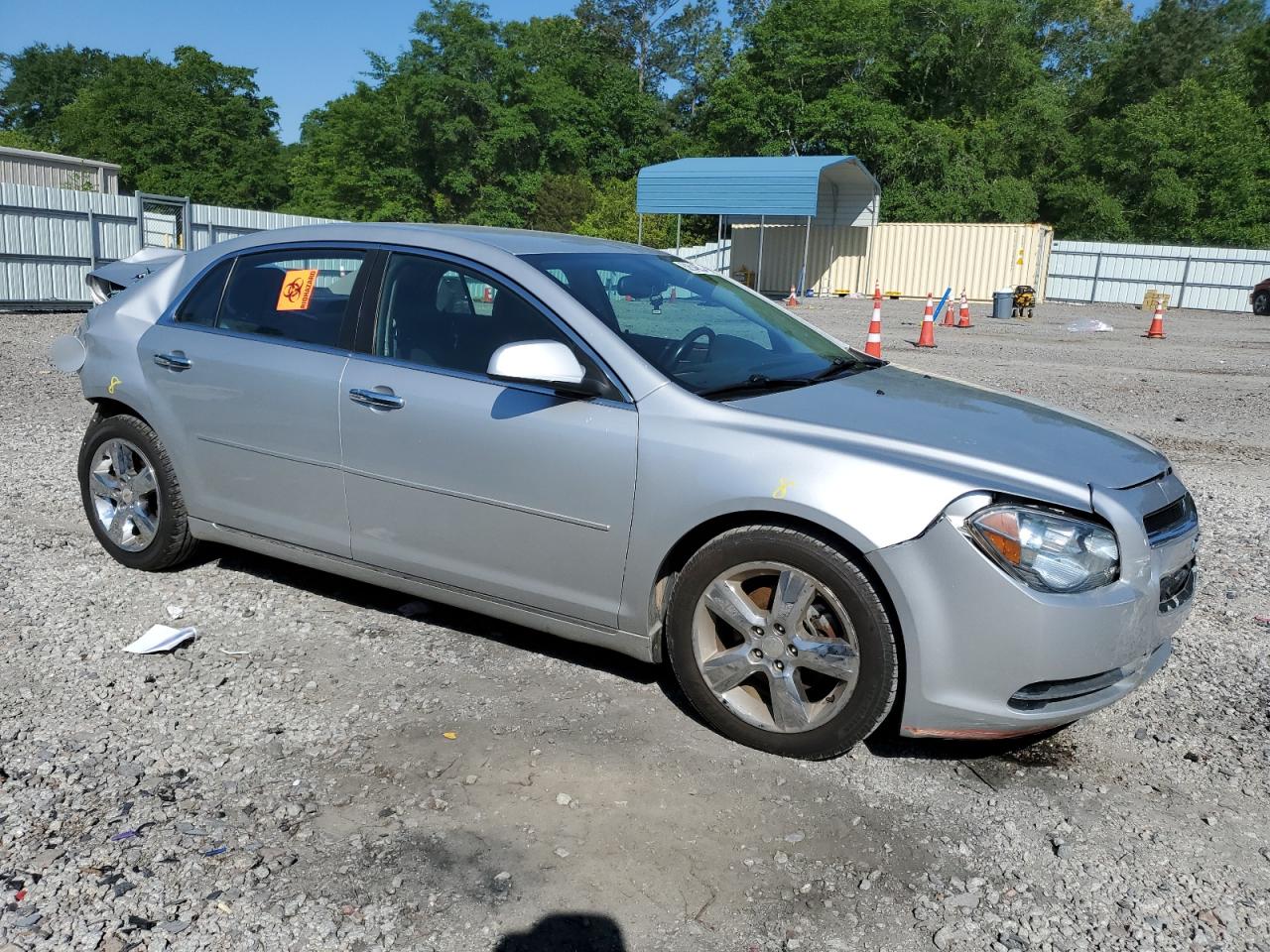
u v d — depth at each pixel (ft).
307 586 15.26
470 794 9.91
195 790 9.85
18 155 79.00
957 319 79.66
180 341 14.51
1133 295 114.32
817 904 8.48
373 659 12.87
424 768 10.36
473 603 12.57
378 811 9.59
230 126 202.90
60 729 10.93
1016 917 8.41
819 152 150.61
